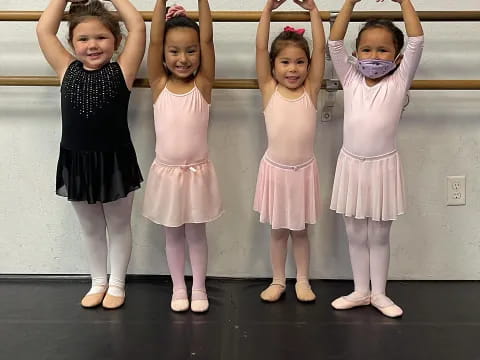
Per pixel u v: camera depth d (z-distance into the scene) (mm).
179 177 1413
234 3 1539
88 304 1484
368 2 1539
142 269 1660
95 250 1522
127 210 1493
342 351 1271
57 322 1407
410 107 1578
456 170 1609
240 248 1654
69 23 1396
